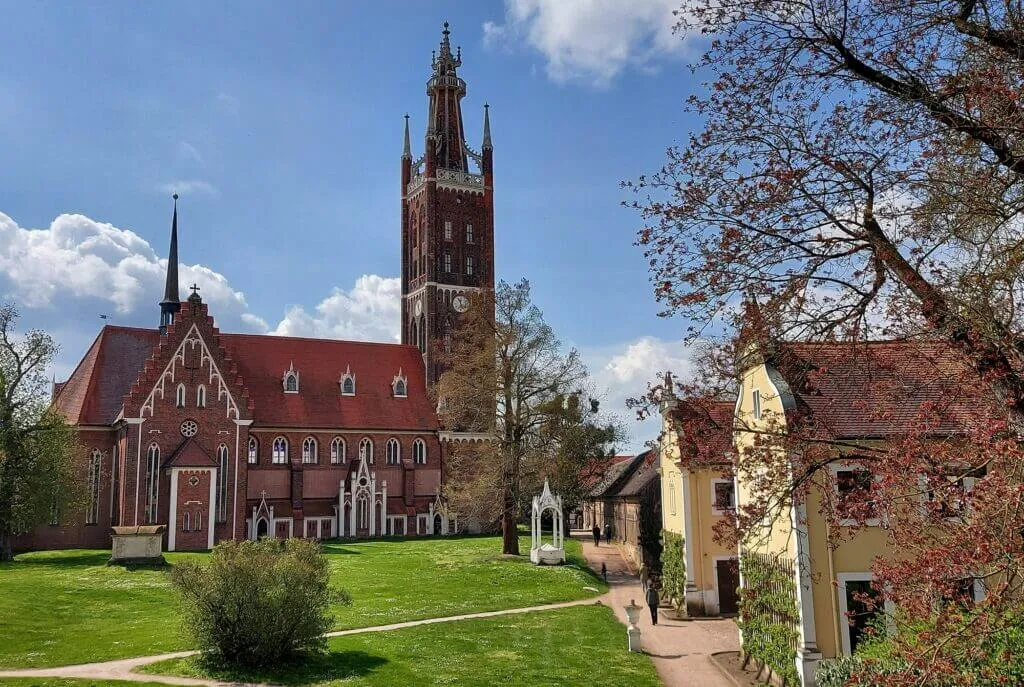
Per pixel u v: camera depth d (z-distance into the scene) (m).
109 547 82.06
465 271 115.25
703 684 32.69
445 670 33.72
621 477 87.88
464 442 105.44
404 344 114.69
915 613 14.45
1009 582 13.54
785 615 30.80
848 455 18.06
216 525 83.38
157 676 31.52
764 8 16.25
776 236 16.91
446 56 122.25
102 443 84.31
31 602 46.31
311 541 36.56
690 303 17.22
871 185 16.62
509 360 68.50
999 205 15.97
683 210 17.11
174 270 102.31
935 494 15.05
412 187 121.00
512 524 69.56
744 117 16.86
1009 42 15.15
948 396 16.84
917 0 15.66
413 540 92.25
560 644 39.22
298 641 34.22
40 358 69.88
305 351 105.00
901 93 16.03
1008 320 16.28
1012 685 13.83
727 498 47.69
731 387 18.03
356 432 100.31
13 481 67.12
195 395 84.06
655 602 44.94
